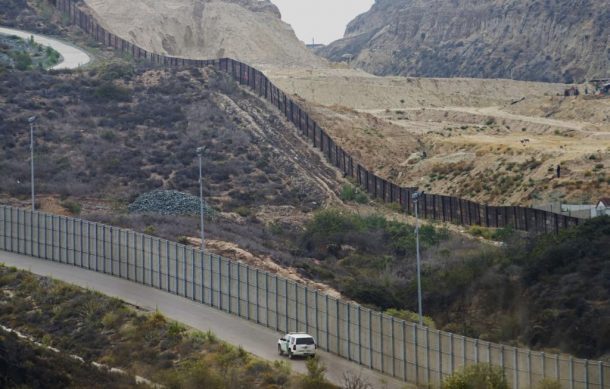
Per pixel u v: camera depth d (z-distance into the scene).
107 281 150.12
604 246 149.62
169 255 147.25
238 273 139.00
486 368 109.94
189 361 120.12
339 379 118.00
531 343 137.00
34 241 162.75
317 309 129.38
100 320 132.50
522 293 146.88
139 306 139.00
